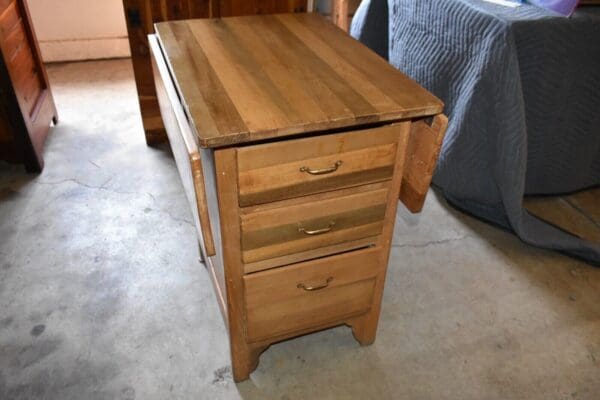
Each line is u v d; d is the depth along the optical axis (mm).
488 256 1660
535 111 1616
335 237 1047
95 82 2723
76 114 2408
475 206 1818
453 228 1778
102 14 2863
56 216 1763
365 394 1224
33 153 1929
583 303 1491
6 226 1707
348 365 1294
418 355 1323
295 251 1031
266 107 907
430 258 1646
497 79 1457
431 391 1233
